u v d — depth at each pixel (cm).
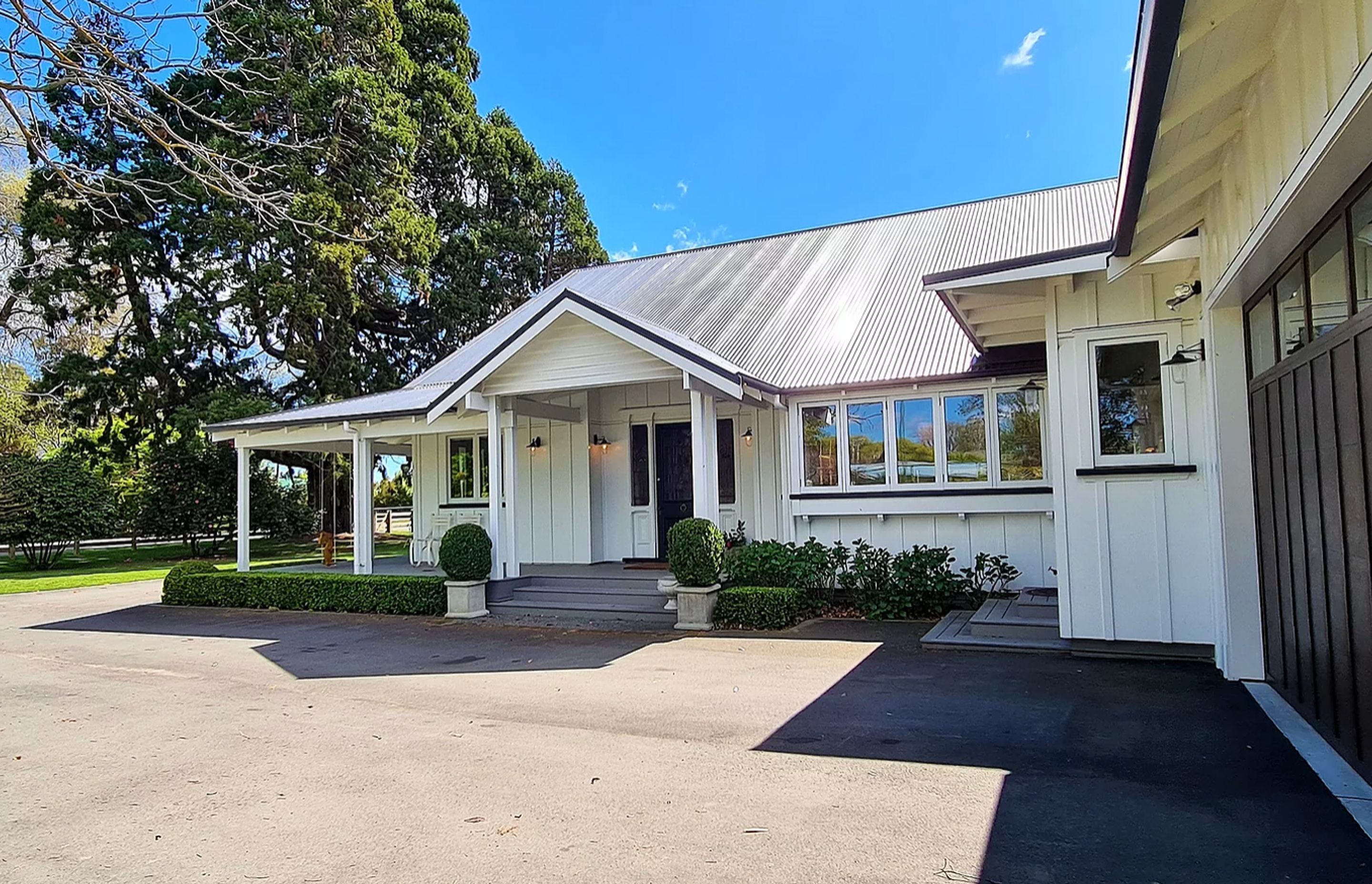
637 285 1667
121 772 505
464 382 1141
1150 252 655
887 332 1212
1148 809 387
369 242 2225
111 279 2142
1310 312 461
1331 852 336
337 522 3481
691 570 973
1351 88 304
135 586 1823
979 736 514
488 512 1533
